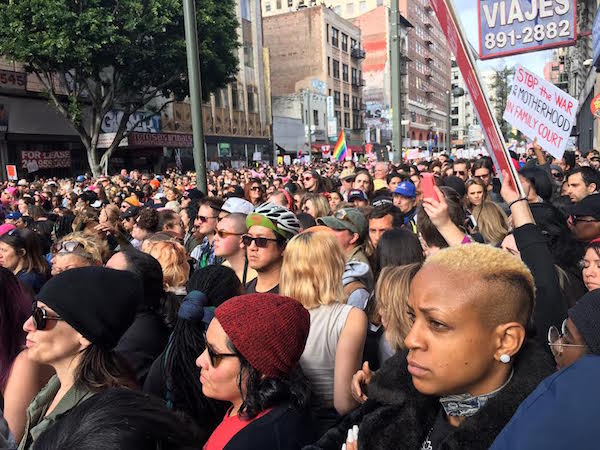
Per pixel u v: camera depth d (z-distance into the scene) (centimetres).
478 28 1157
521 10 1112
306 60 5797
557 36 1092
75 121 2256
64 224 788
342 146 2381
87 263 377
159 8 2091
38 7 1856
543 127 538
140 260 293
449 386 130
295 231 351
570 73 3447
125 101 2564
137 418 137
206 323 236
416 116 8288
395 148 1175
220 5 2425
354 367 257
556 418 100
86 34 1939
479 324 126
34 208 834
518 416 106
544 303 195
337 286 274
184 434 148
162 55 2175
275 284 352
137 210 717
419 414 152
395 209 473
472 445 128
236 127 3981
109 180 1634
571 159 1010
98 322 192
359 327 262
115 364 204
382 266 348
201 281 264
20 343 271
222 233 419
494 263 131
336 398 253
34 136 2484
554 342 143
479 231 432
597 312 129
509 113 564
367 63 7412
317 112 5444
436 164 1232
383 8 7250
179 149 3419
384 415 156
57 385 209
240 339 184
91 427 132
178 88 2497
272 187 1123
